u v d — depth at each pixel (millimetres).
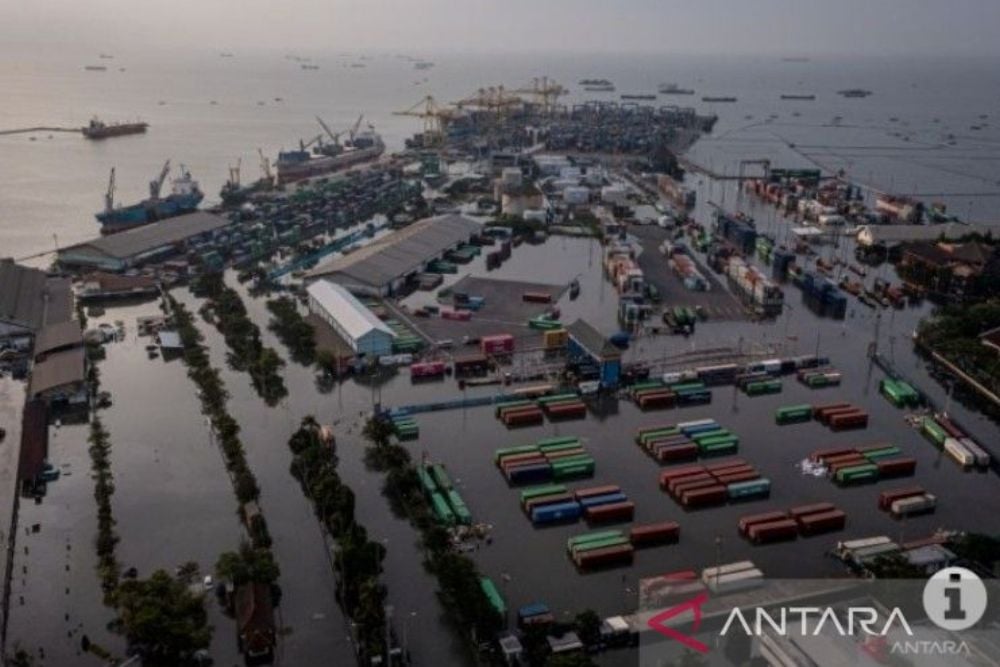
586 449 71312
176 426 73688
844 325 105062
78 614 49406
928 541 57406
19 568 53594
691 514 61594
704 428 74000
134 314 103375
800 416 78000
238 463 64438
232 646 47281
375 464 67875
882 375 89188
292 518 59938
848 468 66938
